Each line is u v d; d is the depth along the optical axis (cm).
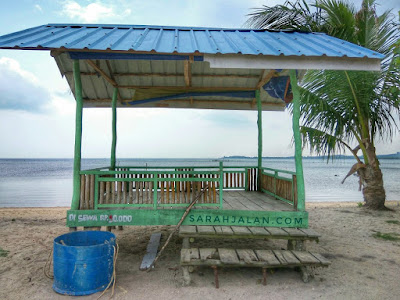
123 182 608
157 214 546
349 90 987
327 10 980
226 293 443
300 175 553
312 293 445
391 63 919
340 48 541
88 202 550
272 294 440
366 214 1084
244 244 715
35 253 643
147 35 609
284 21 868
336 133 1038
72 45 477
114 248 472
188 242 525
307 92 978
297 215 541
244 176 855
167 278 499
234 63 481
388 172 5959
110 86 810
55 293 443
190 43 552
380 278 506
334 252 654
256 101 862
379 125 1091
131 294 439
